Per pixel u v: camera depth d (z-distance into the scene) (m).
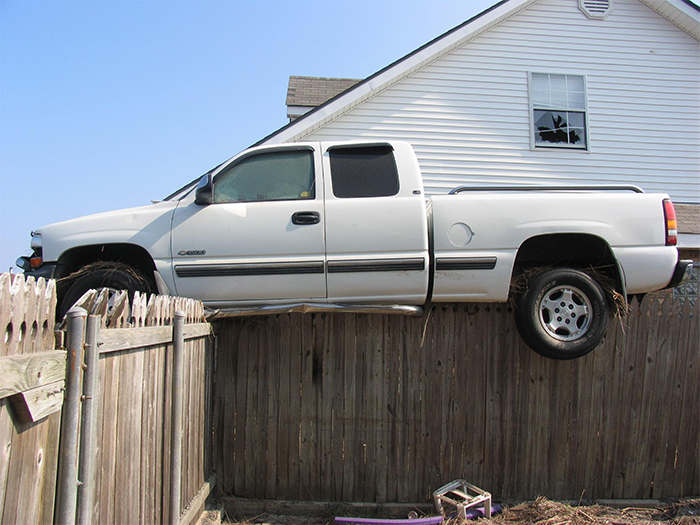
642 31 9.51
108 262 4.32
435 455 4.53
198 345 4.01
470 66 9.18
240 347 4.59
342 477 4.51
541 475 4.56
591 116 9.33
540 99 9.30
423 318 4.61
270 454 4.51
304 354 4.58
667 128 9.41
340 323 4.59
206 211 4.36
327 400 4.55
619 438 4.61
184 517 3.49
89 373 2.09
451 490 4.36
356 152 4.54
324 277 4.28
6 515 1.62
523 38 9.30
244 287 4.30
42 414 1.78
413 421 4.55
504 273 4.28
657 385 4.65
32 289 1.76
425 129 9.02
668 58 9.52
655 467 4.61
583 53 9.41
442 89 9.10
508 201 4.36
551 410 4.58
